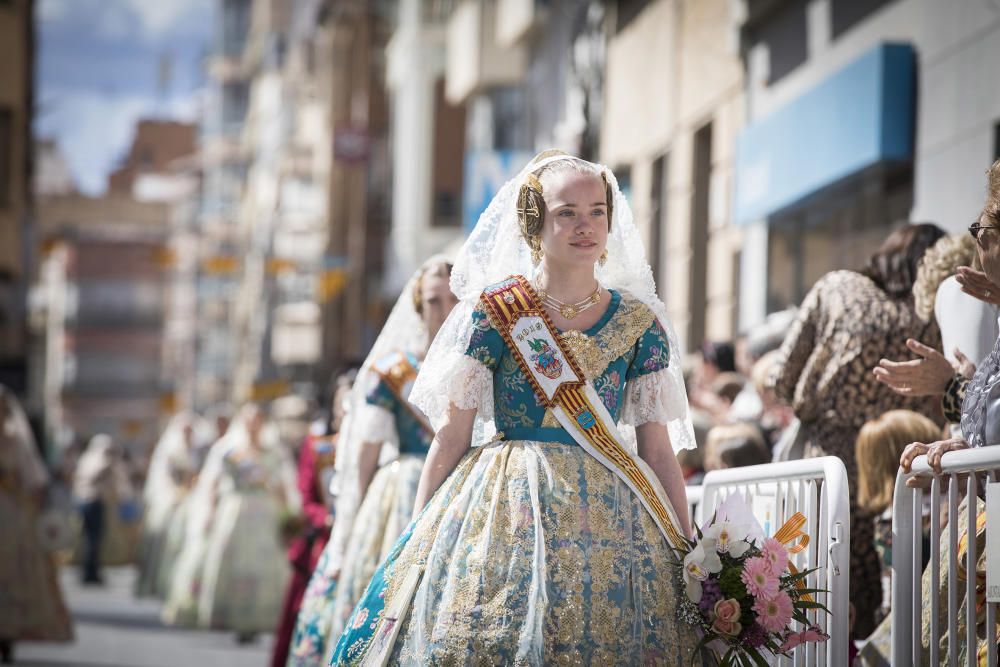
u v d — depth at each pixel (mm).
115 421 113562
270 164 76250
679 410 5527
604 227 5473
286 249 64875
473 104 35500
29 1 36125
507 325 5363
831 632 5246
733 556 5164
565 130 25766
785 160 15109
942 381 5648
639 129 21875
